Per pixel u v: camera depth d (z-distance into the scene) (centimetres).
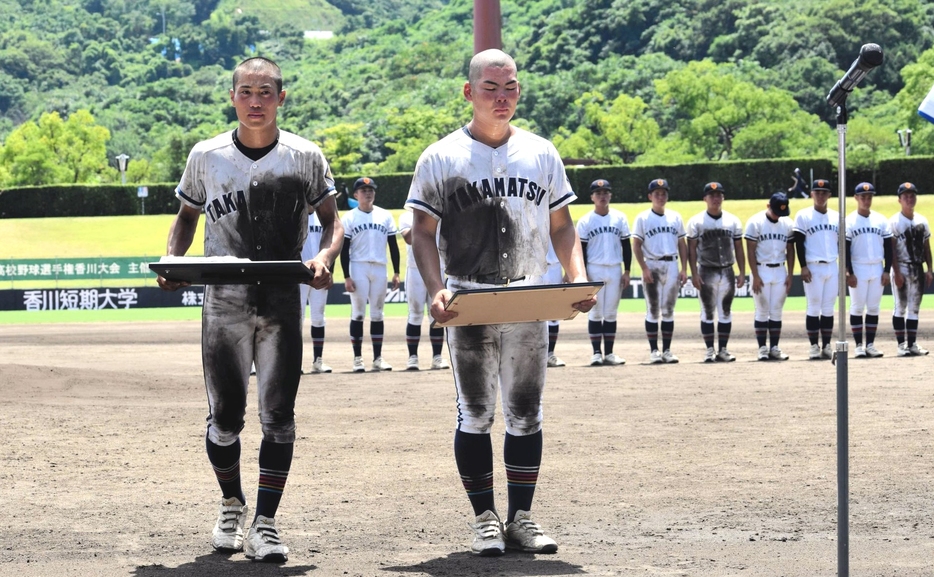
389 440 802
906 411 905
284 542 504
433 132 9869
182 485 640
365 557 474
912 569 439
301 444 786
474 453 489
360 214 1376
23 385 1100
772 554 470
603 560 463
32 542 501
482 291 441
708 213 1395
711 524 533
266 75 481
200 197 497
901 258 1400
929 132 8425
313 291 1363
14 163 9500
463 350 487
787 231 1416
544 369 495
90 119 9994
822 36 11975
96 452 752
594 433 820
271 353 482
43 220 5575
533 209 493
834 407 939
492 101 483
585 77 12250
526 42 15300
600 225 1395
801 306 2633
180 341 1967
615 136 9019
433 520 551
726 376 1213
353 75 15425
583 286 450
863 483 627
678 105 9288
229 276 456
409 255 1364
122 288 3064
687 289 2988
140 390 1134
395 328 2188
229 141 489
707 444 767
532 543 481
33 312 3006
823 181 1395
